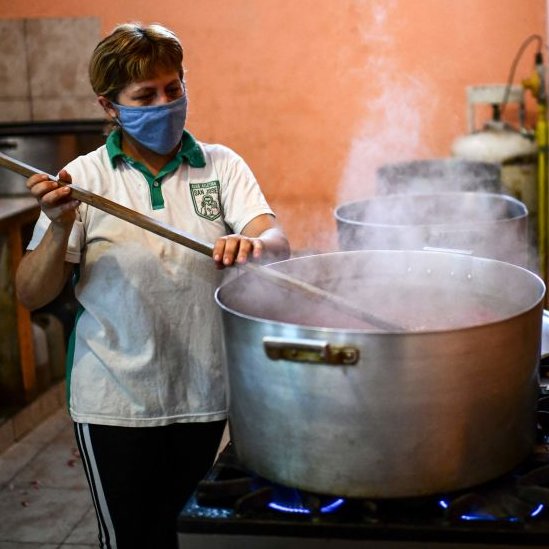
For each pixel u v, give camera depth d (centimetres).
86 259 196
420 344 132
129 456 197
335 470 138
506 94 445
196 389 200
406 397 133
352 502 145
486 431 139
